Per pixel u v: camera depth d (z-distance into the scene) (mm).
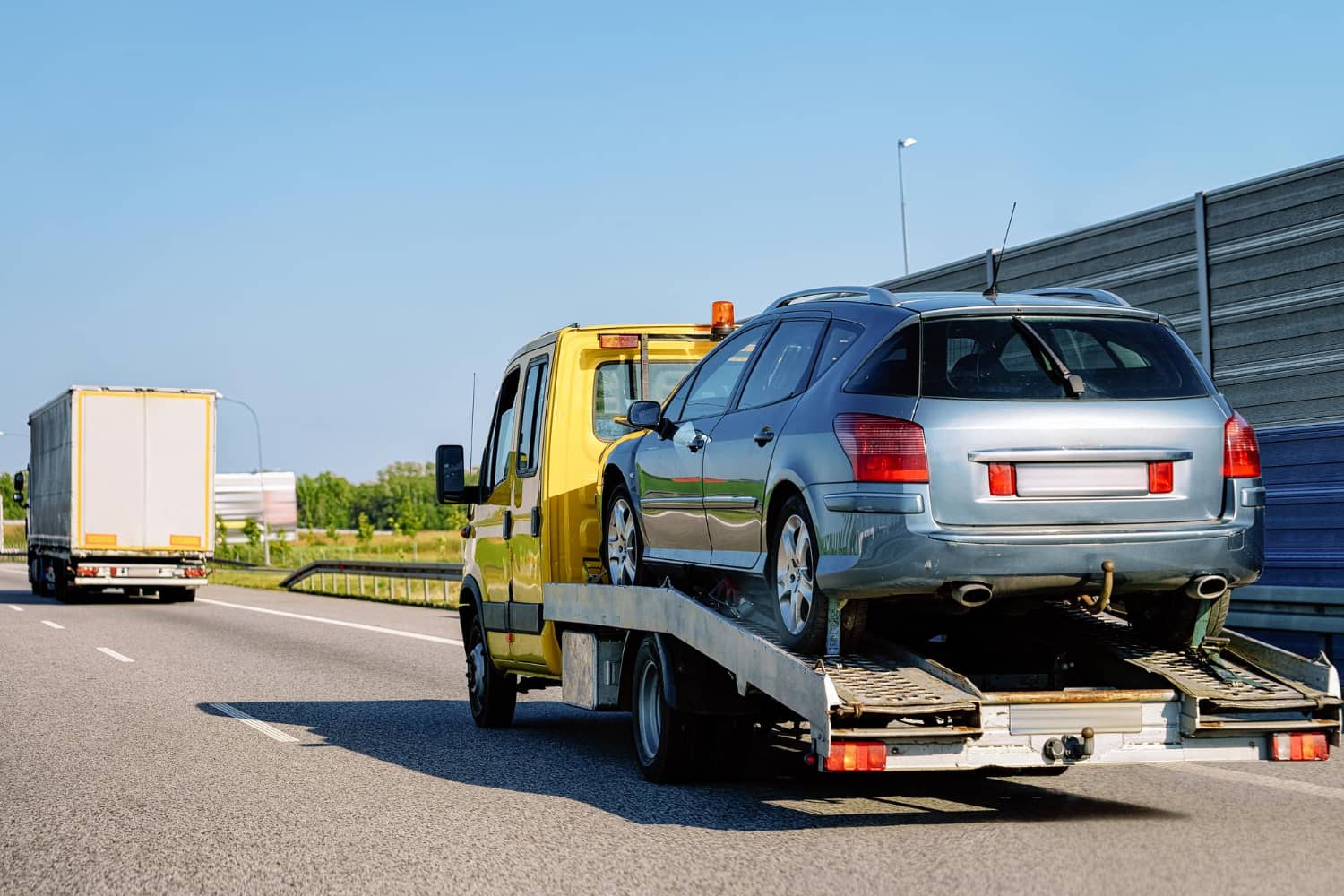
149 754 9445
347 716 11570
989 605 6777
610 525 9320
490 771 8664
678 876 5758
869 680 6273
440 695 13125
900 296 6871
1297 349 11750
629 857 6152
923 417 6191
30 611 27594
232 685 13953
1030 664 7375
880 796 7566
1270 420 11992
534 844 6465
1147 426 6281
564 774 8547
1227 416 6430
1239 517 6336
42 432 34625
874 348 6508
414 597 32344
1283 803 7145
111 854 6422
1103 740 6262
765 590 7332
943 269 15484
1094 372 6391
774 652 6570
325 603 30516
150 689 13523
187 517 30234
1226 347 12352
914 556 6109
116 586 29828
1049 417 6215
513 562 10367
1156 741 6324
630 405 9102
